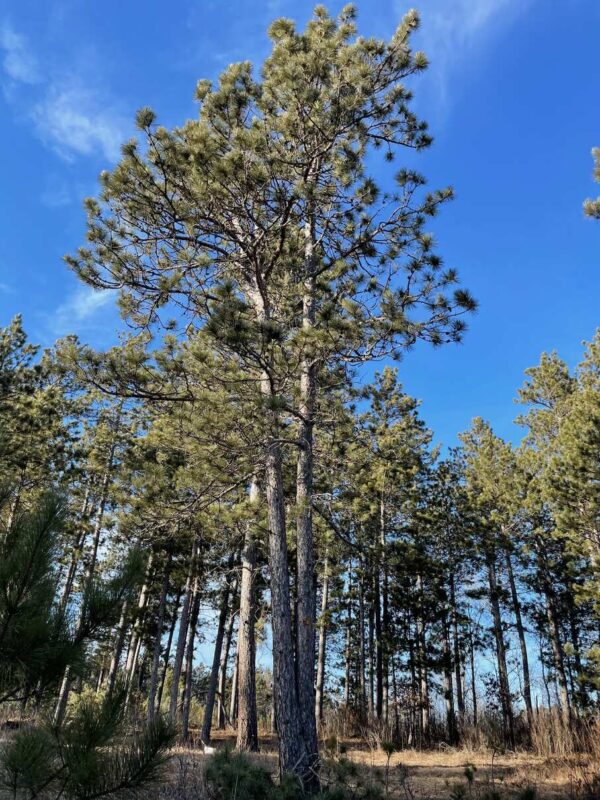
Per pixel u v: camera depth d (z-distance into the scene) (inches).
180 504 412.2
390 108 365.1
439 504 929.5
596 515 620.7
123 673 150.5
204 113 357.4
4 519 152.1
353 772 222.1
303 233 395.9
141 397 335.6
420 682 849.5
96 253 343.3
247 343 297.1
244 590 613.6
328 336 314.5
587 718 683.4
